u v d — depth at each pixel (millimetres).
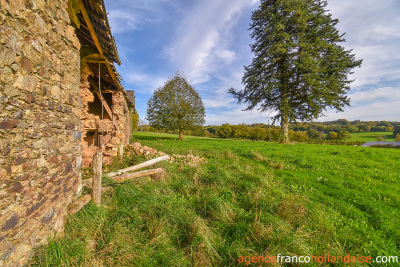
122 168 6145
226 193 4637
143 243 2652
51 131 2420
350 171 7309
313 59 16156
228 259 2520
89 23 3930
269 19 18375
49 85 2383
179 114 25312
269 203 4016
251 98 20531
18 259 1750
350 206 4297
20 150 1812
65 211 2775
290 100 19047
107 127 7867
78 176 3350
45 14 2297
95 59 5566
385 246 2955
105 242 2547
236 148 14547
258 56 19719
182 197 4328
